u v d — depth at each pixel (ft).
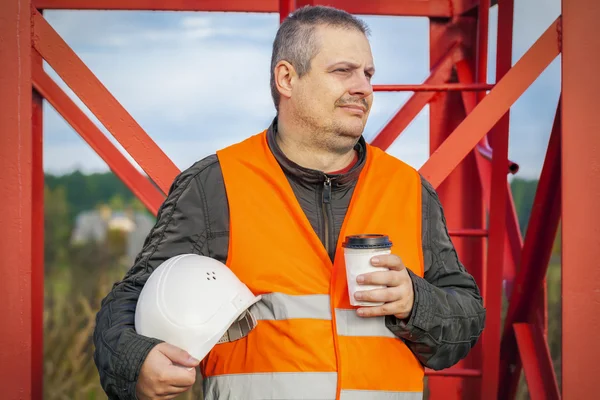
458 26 14.16
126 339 7.20
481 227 14.46
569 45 10.18
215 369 7.80
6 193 9.64
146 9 13.60
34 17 10.07
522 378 17.37
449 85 11.36
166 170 10.40
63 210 42.24
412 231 8.03
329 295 7.64
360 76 7.89
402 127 14.01
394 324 7.58
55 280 28.76
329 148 8.04
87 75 10.26
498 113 10.59
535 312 12.91
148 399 7.08
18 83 9.70
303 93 7.91
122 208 42.14
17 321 9.61
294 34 8.00
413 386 7.83
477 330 8.00
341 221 7.95
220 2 13.70
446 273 8.16
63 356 19.01
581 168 10.07
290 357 7.46
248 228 7.79
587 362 9.96
